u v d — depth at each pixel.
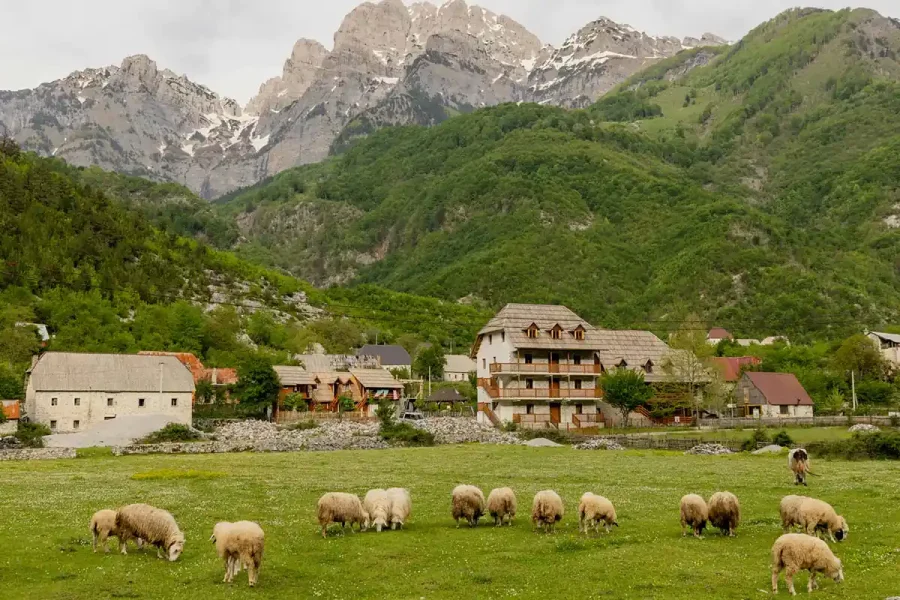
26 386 114.00
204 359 171.62
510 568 29.41
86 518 38.94
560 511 36.28
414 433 97.31
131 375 115.56
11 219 197.12
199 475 58.06
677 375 123.31
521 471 60.50
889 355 166.25
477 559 30.83
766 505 41.72
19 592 26.55
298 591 27.02
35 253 185.62
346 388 146.12
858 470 57.50
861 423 107.19
